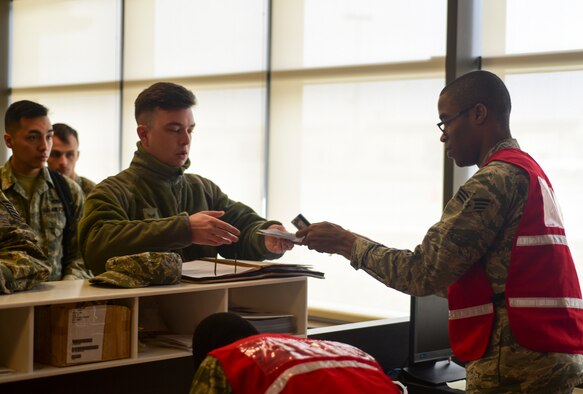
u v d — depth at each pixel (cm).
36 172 378
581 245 427
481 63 466
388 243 532
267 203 597
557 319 198
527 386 197
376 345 342
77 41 740
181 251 287
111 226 252
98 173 725
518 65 454
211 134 630
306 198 575
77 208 387
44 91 779
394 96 529
